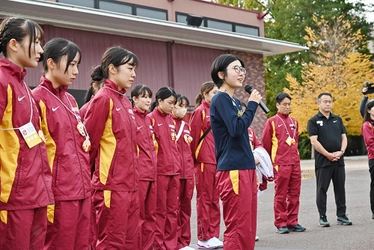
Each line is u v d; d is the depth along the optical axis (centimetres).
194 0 1961
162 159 685
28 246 353
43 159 365
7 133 350
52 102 411
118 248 489
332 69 3138
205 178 746
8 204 346
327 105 882
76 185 409
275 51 2166
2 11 1341
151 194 635
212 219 751
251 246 483
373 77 3139
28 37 360
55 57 412
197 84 1911
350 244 702
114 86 500
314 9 4209
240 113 488
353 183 1600
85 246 420
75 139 420
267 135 853
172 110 733
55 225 399
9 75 357
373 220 902
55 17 1443
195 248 748
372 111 934
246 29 2145
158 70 1786
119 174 489
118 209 487
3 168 347
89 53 1574
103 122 488
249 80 2091
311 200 1230
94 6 1631
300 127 3150
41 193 358
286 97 854
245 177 479
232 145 481
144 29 1670
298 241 744
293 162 838
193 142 747
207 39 1880
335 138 873
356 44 3412
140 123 632
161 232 674
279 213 829
